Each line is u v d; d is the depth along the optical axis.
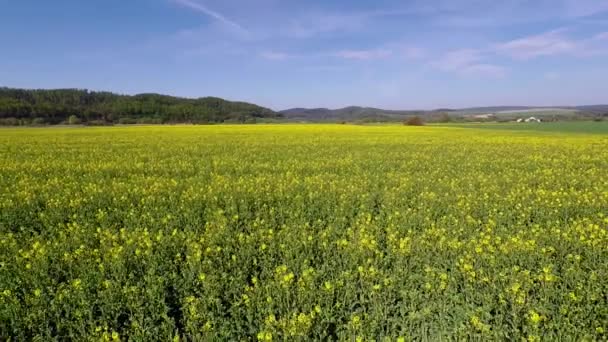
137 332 4.49
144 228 8.14
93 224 8.60
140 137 35.84
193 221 8.71
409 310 5.14
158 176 15.39
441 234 7.36
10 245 6.93
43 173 15.65
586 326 4.61
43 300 5.07
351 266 6.20
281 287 5.39
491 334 4.38
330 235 7.65
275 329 4.58
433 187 12.66
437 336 4.72
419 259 6.45
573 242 6.90
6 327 4.80
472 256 6.26
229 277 5.81
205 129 50.84
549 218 8.98
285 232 7.54
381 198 10.96
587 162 19.44
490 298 5.04
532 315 4.49
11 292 5.34
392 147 26.80
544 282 5.41
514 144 29.28
